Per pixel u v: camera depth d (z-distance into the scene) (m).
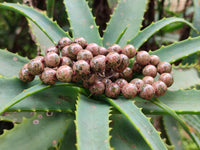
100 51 0.11
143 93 0.10
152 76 0.11
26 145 0.11
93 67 0.10
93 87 0.10
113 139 0.11
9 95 0.11
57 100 0.11
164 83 0.11
